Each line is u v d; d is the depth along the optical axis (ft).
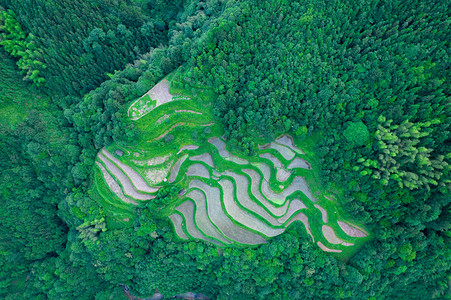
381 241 177.06
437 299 188.44
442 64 156.04
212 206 198.29
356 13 169.78
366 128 167.84
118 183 196.54
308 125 182.19
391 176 162.61
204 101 191.01
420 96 160.76
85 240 192.65
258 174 198.18
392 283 191.62
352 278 174.29
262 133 185.78
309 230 192.44
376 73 162.91
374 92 167.94
